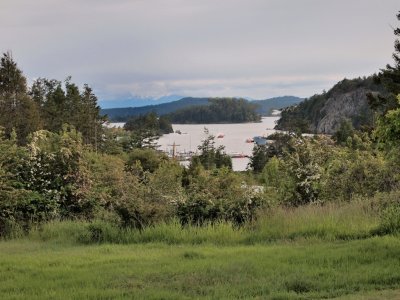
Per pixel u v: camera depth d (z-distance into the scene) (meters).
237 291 6.21
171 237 10.13
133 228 10.76
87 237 10.39
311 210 11.42
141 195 11.38
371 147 17.47
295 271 7.09
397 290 6.17
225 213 11.42
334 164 15.16
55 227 11.17
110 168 13.95
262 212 11.39
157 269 7.32
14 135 13.39
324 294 6.07
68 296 6.00
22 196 12.09
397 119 8.25
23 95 58.97
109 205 12.56
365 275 6.79
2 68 59.88
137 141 75.88
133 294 6.09
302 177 15.20
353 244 8.84
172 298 5.93
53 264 7.83
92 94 75.75
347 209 11.38
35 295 6.07
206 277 6.86
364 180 14.55
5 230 11.45
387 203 11.27
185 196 11.84
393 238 8.98
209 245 9.57
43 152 13.16
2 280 6.87
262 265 7.46
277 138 48.06
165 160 37.91
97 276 6.96
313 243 9.27
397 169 13.74
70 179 13.14
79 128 67.19
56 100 69.50
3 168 12.20
